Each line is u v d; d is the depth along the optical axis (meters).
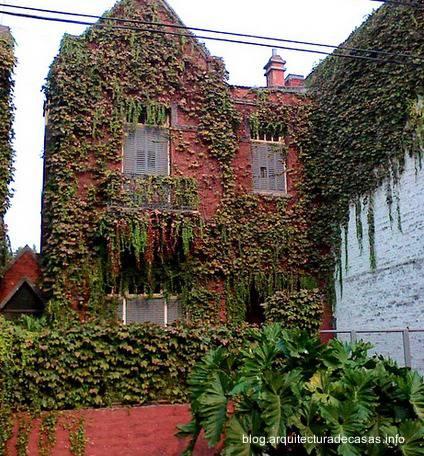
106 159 14.33
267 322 11.26
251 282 15.20
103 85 14.70
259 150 16.39
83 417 8.71
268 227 15.65
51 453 8.47
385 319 13.31
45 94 14.38
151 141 15.10
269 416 6.14
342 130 15.52
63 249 13.35
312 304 11.58
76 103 14.30
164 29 15.69
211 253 14.88
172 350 9.50
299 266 15.75
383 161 13.80
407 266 12.70
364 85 14.77
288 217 15.93
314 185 16.39
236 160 15.98
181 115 15.52
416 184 12.60
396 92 13.48
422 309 12.13
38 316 14.15
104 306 13.62
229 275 14.97
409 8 13.27
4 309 14.03
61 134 13.99
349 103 15.35
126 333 9.31
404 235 12.86
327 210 15.97
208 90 15.88
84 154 14.15
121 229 13.48
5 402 8.48
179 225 14.01
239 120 16.16
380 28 14.29
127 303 14.03
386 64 13.94
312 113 16.91
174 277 14.51
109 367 9.19
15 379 8.66
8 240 13.15
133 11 15.41
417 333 12.16
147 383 9.27
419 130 12.59
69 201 13.69
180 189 14.41
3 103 13.31
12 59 13.42
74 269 13.44
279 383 6.32
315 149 16.64
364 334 14.02
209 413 6.68
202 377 7.16
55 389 8.84
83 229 13.71
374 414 6.22
